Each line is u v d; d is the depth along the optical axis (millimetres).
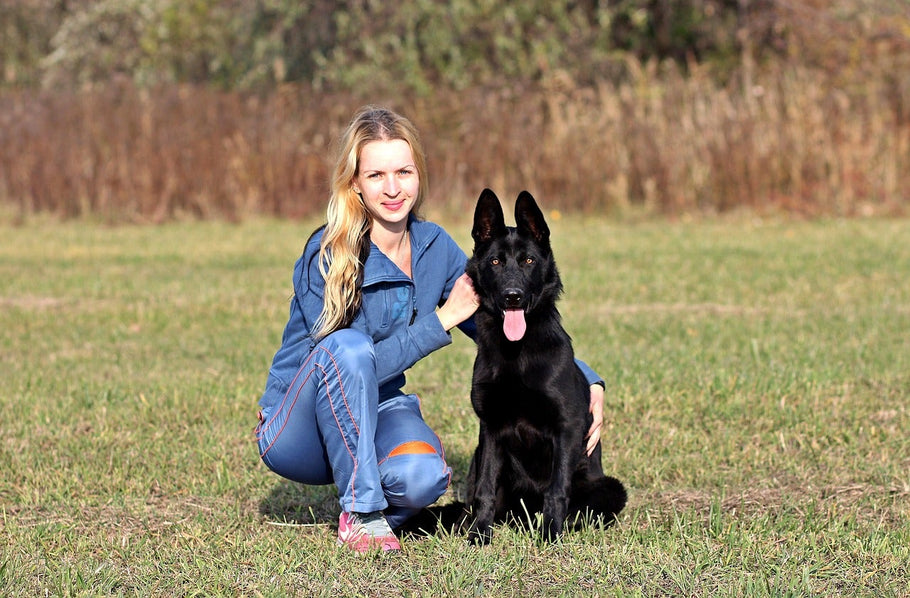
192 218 19219
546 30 21906
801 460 5520
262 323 9859
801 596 3652
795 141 18078
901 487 5027
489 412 4605
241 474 5426
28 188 19594
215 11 28328
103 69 30719
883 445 5703
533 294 4539
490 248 4602
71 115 19703
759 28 22266
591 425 4809
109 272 13141
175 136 19438
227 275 12852
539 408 4512
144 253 14914
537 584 3846
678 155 18328
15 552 4203
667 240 15320
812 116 18188
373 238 4270
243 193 19453
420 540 4367
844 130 18047
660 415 6363
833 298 10422
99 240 16484
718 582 3818
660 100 18875
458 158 18953
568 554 4148
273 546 4254
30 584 3857
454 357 8164
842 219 17281
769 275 11875
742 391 6719
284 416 4172
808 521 4453
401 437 4148
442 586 3775
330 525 4621
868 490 5012
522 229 4652
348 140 4148
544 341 4527
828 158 17938
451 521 4574
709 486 5176
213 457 5621
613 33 23844
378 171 4129
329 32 22500
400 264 4371
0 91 22547
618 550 4145
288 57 23047
